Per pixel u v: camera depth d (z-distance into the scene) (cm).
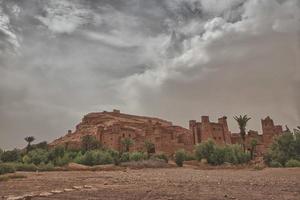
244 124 7112
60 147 8631
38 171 4975
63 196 1303
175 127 17888
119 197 1259
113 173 4084
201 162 6975
